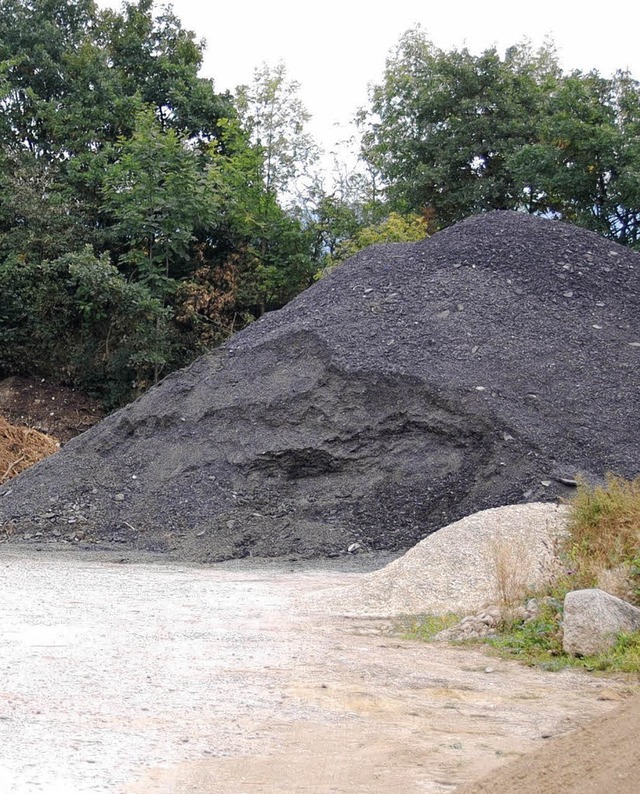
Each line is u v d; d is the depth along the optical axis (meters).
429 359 19.28
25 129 36.03
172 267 34.31
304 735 5.33
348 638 8.57
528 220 24.38
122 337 31.56
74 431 30.55
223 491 17.92
